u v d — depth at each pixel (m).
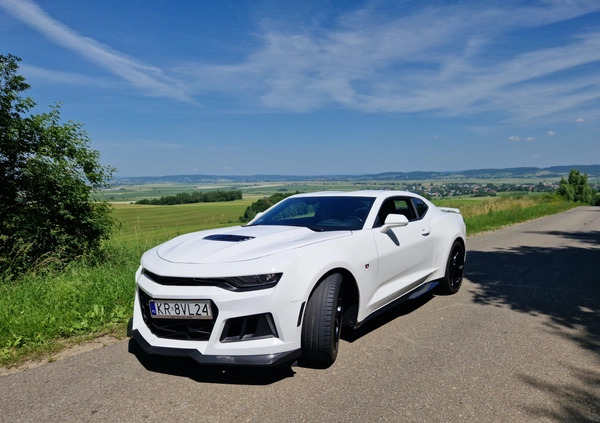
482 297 5.44
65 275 6.07
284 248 3.25
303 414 2.59
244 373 3.19
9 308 4.43
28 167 8.13
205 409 2.66
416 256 4.66
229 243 3.46
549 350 3.60
